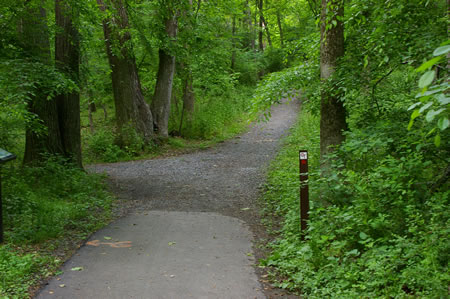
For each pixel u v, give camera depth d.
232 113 24.91
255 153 15.91
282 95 8.85
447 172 5.34
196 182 11.44
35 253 5.80
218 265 5.48
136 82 17.97
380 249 4.66
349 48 6.91
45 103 11.39
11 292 4.50
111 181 11.90
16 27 9.41
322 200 6.78
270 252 6.03
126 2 14.16
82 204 8.77
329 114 7.59
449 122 2.03
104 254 5.94
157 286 4.76
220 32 21.81
